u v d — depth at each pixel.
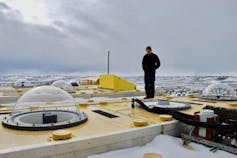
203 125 2.58
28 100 3.73
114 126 2.68
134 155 2.24
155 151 2.35
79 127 2.62
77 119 2.84
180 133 2.99
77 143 2.07
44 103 3.82
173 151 2.36
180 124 2.99
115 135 2.31
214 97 5.68
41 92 3.91
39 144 1.94
